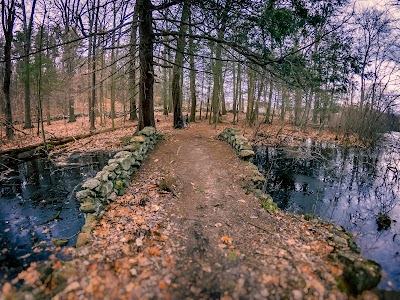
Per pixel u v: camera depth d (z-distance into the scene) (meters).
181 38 8.18
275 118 27.61
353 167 10.38
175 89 15.52
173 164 7.50
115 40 6.46
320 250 3.46
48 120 21.16
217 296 2.57
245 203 5.08
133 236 3.71
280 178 8.77
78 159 10.20
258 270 2.94
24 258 3.79
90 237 3.70
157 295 2.54
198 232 3.89
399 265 3.67
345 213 6.02
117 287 2.63
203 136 12.93
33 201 6.18
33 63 13.46
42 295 2.60
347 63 6.21
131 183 6.04
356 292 2.64
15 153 10.04
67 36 7.96
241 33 6.48
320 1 5.88
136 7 6.72
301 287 2.64
